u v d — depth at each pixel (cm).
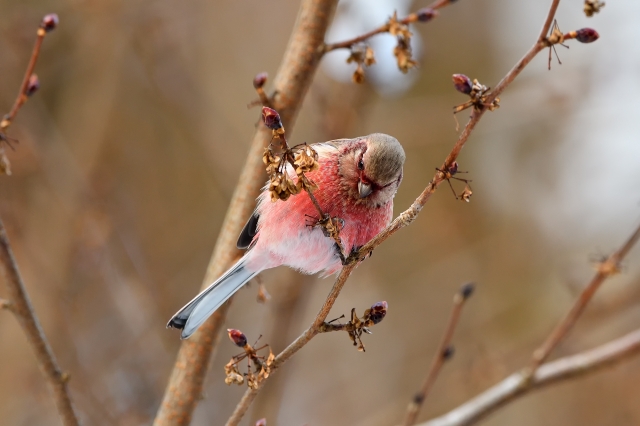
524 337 1334
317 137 1025
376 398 1412
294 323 966
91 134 1202
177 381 641
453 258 1526
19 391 1064
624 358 756
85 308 1084
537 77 1352
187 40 1338
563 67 1332
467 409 777
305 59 649
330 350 1473
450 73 1638
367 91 993
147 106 1373
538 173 1650
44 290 1052
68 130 1215
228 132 1223
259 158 663
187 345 646
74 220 1070
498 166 1664
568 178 1639
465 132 432
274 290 1014
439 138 1346
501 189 1644
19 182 1141
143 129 1422
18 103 525
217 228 1383
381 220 658
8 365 1072
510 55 1700
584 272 1188
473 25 1703
